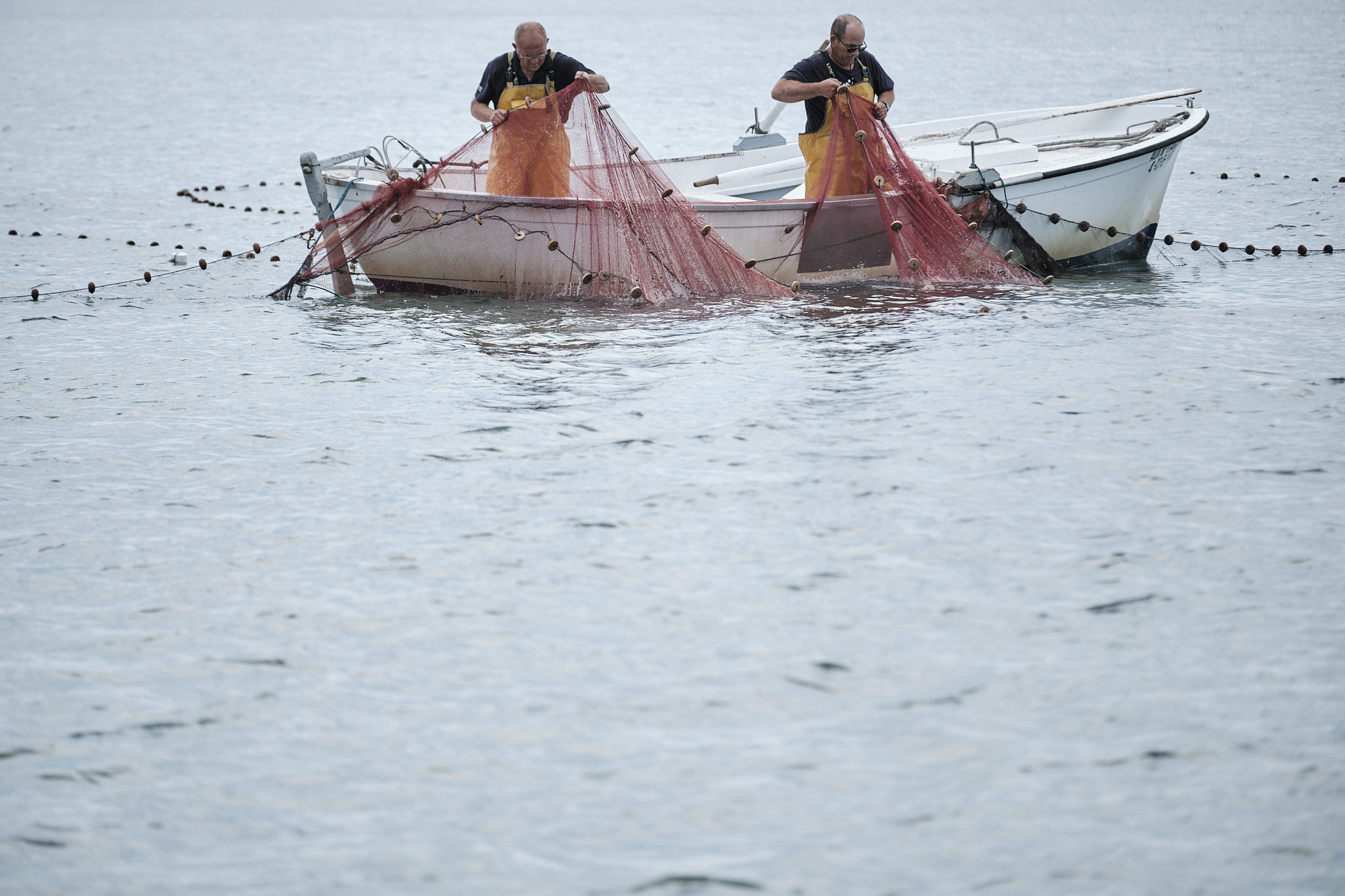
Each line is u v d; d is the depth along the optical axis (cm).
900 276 4047
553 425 2681
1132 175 4178
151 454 2581
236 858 1377
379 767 1525
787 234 3956
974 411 2688
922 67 16212
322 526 2206
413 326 3612
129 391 3009
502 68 3869
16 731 1612
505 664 1741
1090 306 3662
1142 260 4369
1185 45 18312
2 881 1345
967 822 1397
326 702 1664
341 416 2783
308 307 3912
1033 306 3675
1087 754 1506
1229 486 2255
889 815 1412
